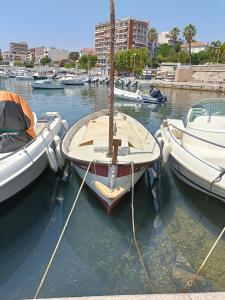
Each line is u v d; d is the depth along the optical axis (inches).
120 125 314.2
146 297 115.6
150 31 3503.9
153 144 282.0
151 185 285.9
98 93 1375.5
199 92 1622.8
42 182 284.0
